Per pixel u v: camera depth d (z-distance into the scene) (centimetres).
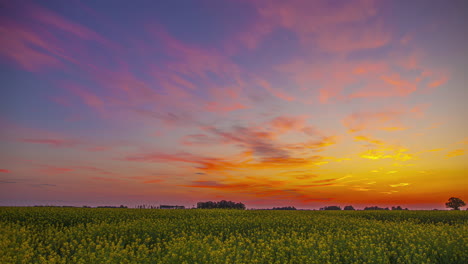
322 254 1283
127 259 1203
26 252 1223
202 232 1875
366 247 1362
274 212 3338
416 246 1401
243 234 1906
